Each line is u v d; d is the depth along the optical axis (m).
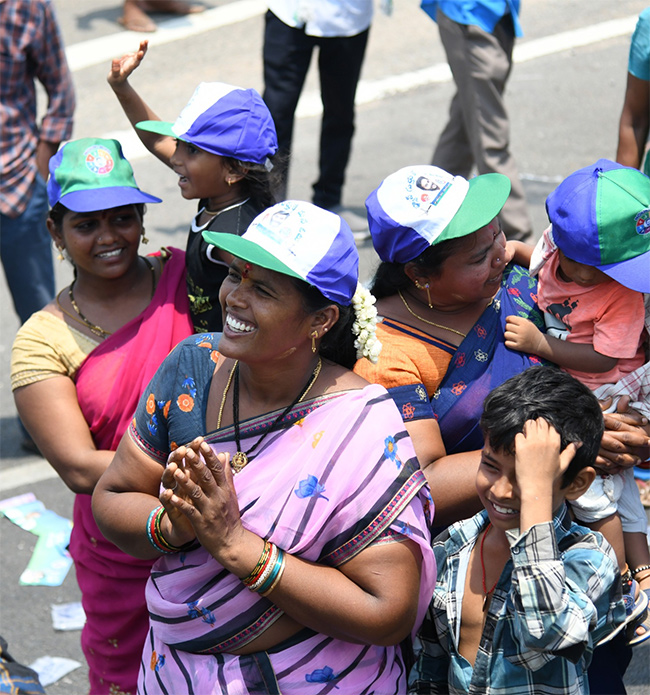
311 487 2.52
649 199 3.14
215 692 2.62
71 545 3.90
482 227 3.00
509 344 3.21
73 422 3.60
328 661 2.64
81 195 3.58
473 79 6.82
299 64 7.45
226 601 2.59
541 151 9.16
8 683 2.82
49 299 6.29
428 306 3.21
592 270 3.20
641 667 4.18
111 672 3.87
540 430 2.48
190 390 2.73
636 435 3.15
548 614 2.41
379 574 2.54
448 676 2.81
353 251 2.58
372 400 2.60
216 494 2.43
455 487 2.95
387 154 9.27
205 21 12.21
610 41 11.46
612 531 3.21
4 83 5.84
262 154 3.96
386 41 11.60
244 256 2.41
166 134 3.99
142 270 3.90
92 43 11.73
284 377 2.61
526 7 12.44
